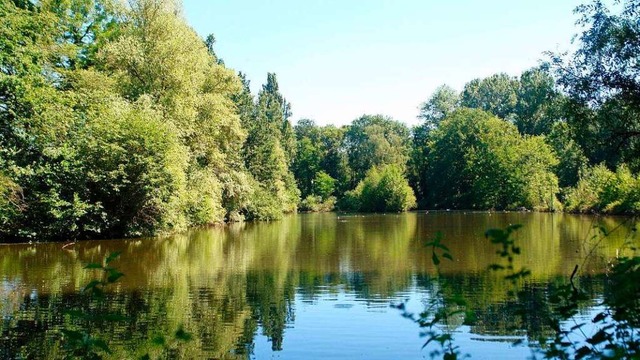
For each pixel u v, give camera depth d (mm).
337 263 16234
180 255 18531
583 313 8500
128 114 24766
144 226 26562
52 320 9086
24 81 18172
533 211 50719
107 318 3561
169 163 25750
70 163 22469
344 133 91375
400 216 48406
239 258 17703
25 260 16906
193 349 7648
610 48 13836
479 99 88125
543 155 52594
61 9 29125
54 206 22297
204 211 33562
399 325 8797
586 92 14156
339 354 7395
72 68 31891
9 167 20156
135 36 31031
